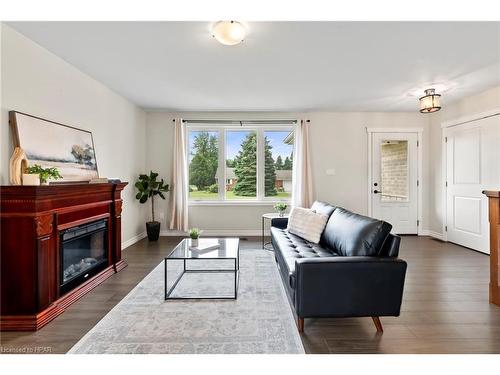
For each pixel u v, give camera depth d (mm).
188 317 2219
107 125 3928
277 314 2270
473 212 4320
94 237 3074
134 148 4816
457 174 4645
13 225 2109
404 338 1936
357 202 5402
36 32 2443
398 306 1974
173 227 5258
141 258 3867
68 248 2641
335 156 5383
